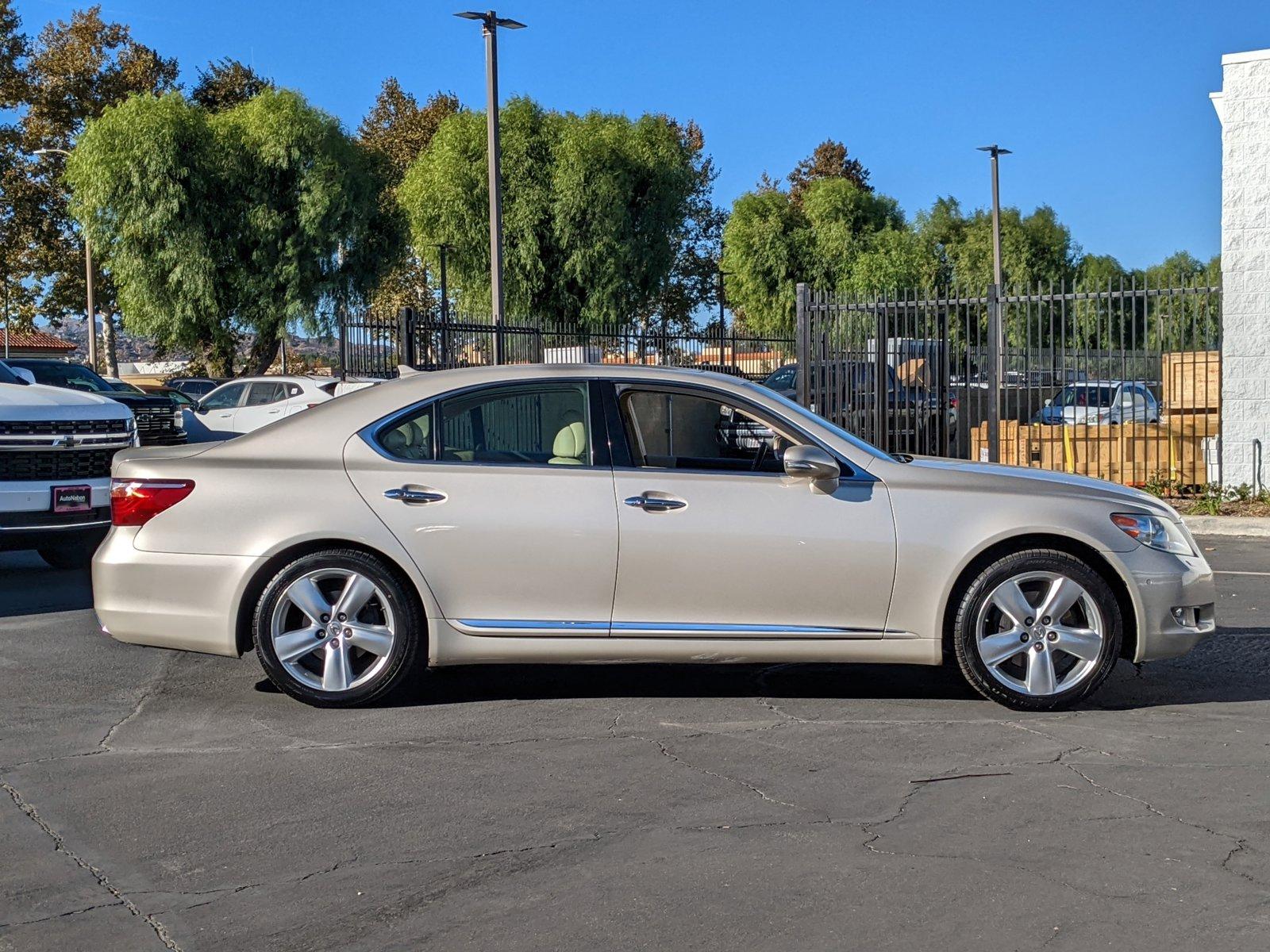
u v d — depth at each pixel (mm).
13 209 53594
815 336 16078
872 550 5859
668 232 42562
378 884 3928
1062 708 5953
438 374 6188
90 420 9672
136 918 3688
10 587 9750
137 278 39500
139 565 5957
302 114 39500
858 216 53969
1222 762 5152
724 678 6664
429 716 5871
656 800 4695
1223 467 14891
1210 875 3963
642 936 3547
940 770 5043
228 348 41531
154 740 5500
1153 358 15336
